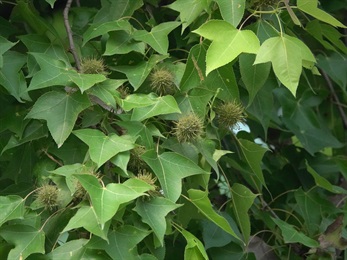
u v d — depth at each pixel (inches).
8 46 38.3
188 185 39.8
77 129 39.0
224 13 38.4
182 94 39.6
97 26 40.3
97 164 35.1
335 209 47.6
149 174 36.9
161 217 35.7
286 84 37.1
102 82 38.2
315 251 45.7
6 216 35.7
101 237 34.1
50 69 37.5
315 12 38.6
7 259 35.6
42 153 40.3
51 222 37.3
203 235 43.6
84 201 35.1
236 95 40.3
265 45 37.3
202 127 38.3
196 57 39.5
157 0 44.6
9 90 38.9
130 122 37.2
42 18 41.8
